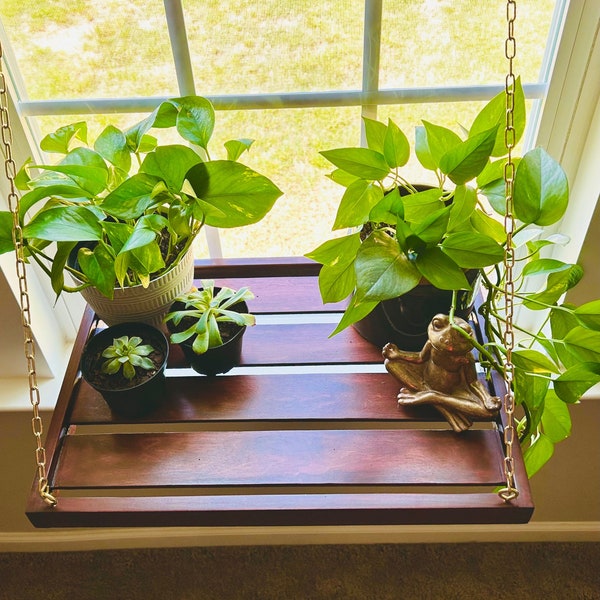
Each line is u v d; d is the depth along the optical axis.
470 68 0.98
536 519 1.43
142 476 0.79
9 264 1.00
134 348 0.84
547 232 1.07
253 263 1.05
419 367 0.85
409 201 0.76
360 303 0.69
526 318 1.19
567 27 0.88
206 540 1.47
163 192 0.78
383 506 0.71
